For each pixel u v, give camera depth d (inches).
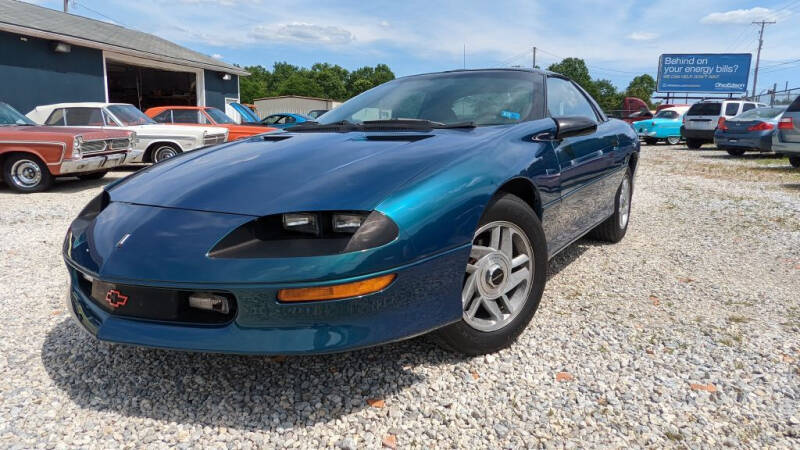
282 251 69.1
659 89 1491.1
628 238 181.5
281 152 91.7
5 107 332.2
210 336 69.7
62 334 103.1
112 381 85.7
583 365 90.1
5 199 277.3
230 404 79.4
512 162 92.8
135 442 70.9
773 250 165.2
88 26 674.2
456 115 115.3
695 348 96.5
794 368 89.4
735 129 508.4
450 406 78.6
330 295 68.2
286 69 4306.1
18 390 82.8
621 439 71.2
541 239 97.7
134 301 73.0
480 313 94.5
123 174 405.7
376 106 126.1
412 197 74.5
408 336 74.4
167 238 72.4
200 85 792.3
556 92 132.6
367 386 83.6
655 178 356.2
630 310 114.6
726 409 77.7
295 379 86.0
